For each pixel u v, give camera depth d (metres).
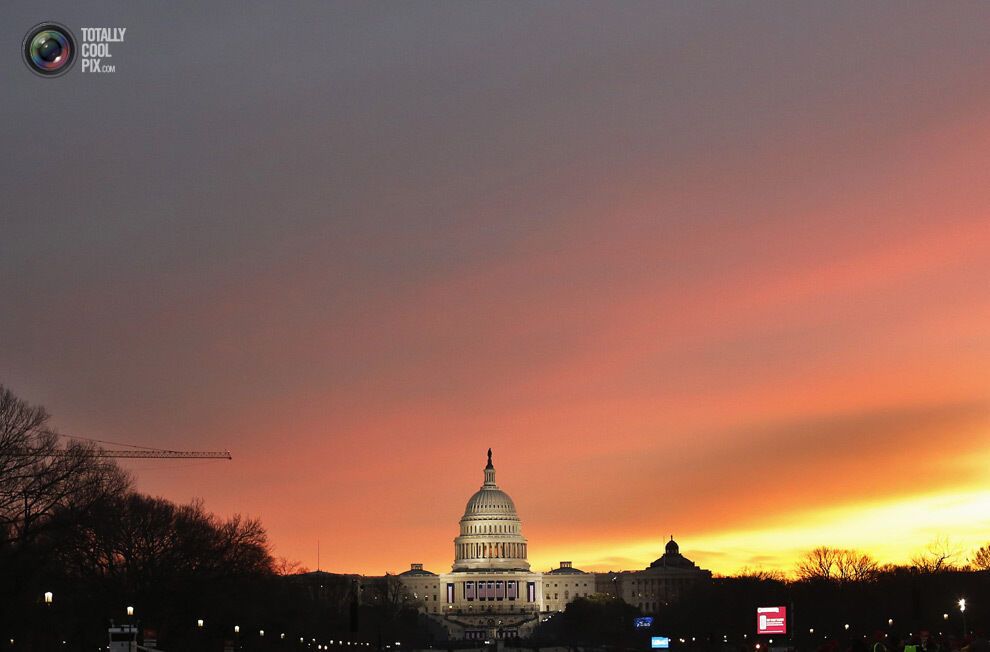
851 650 89.31
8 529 176.38
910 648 95.75
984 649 82.56
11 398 185.12
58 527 172.62
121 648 134.50
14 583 170.12
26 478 178.38
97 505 187.12
